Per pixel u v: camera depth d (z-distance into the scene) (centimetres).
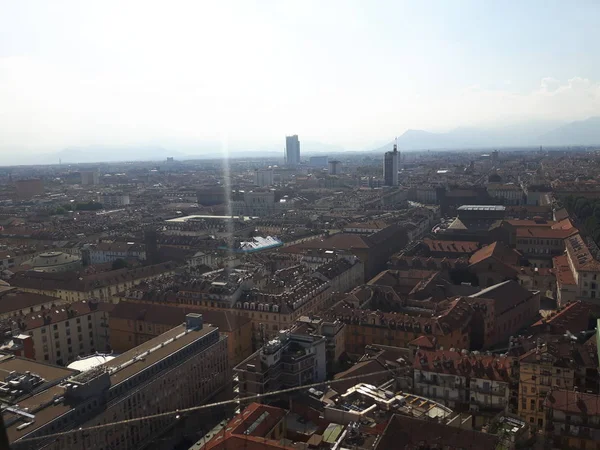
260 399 17412
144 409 17025
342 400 15938
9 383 15612
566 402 15462
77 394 15050
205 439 15650
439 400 17675
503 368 17362
